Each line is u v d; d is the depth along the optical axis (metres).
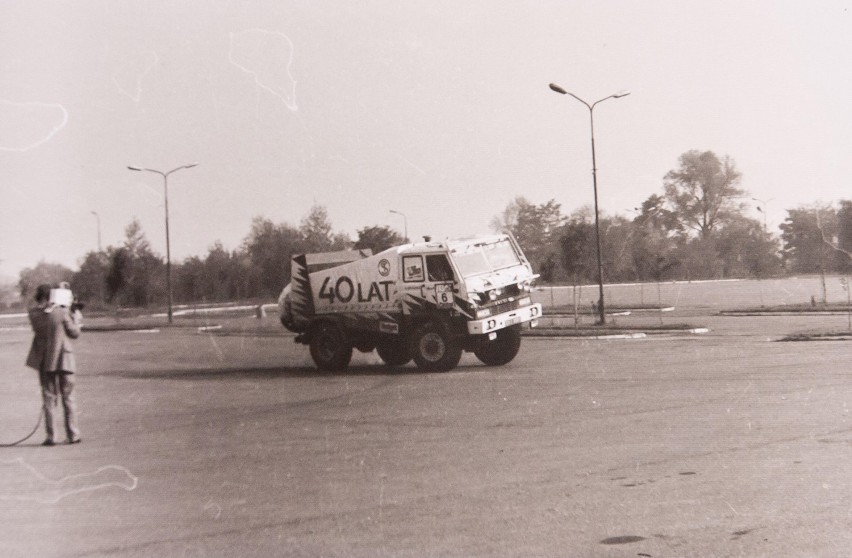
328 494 8.52
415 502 8.05
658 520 7.14
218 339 39.53
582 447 10.41
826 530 6.70
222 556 6.62
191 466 10.21
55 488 9.20
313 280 22.70
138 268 65.88
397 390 17.44
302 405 15.65
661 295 66.56
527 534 6.87
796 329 30.92
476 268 21.19
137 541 7.11
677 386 16.00
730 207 108.19
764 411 12.59
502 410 13.88
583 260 50.50
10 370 25.64
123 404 16.78
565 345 27.98
